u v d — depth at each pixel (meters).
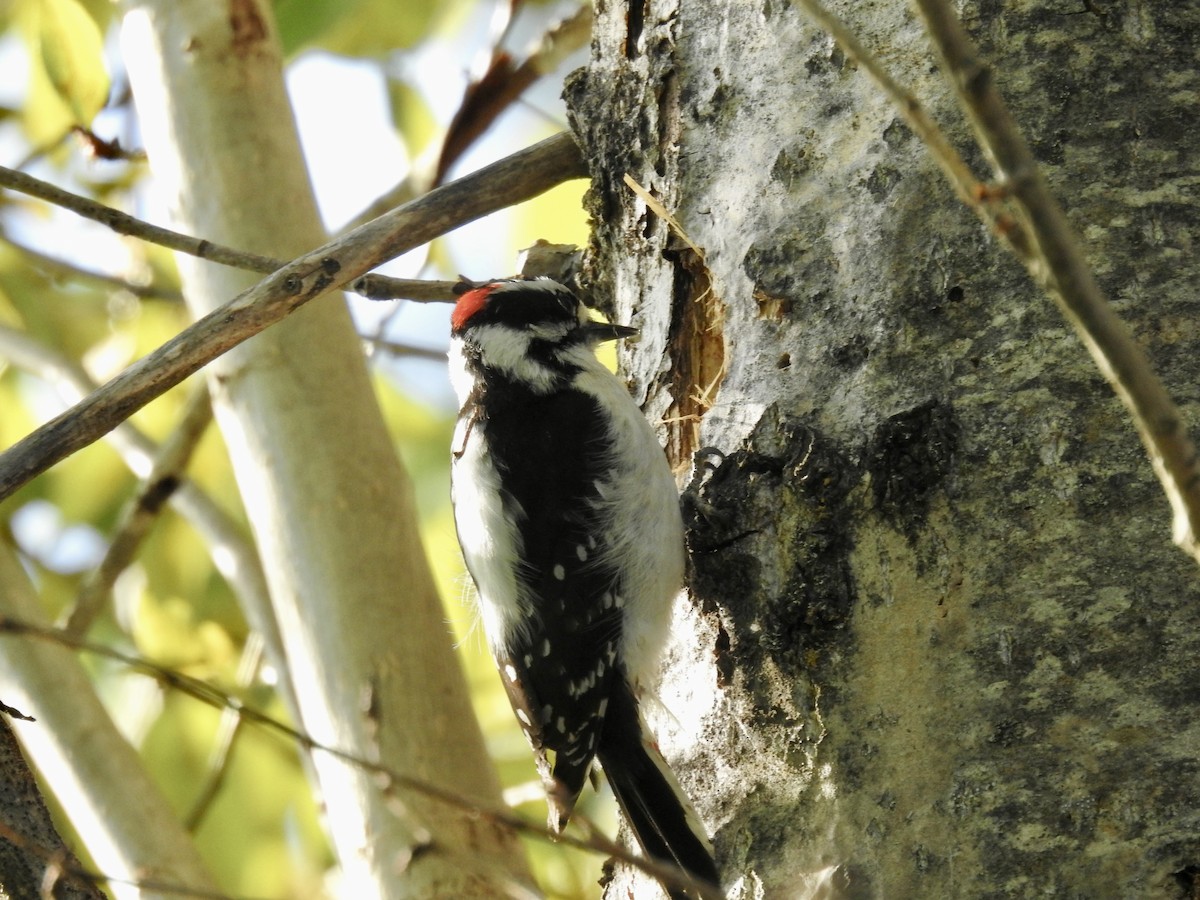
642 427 7.88
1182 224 6.11
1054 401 5.95
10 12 11.07
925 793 5.75
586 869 10.80
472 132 10.45
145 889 5.57
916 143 6.51
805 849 6.03
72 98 8.94
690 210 7.39
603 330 7.91
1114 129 6.23
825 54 6.93
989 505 5.95
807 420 6.52
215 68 8.30
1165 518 5.75
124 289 11.20
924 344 6.26
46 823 5.96
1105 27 6.36
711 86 7.38
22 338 11.23
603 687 7.80
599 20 7.97
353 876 7.64
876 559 6.16
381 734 7.68
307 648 7.87
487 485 8.20
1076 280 3.92
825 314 6.62
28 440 6.09
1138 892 5.36
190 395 11.34
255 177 8.20
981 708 5.74
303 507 7.90
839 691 6.12
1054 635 5.72
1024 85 6.33
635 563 7.79
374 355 10.84
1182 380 5.89
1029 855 5.50
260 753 11.17
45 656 9.01
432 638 7.97
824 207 6.75
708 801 6.59
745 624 6.60
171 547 11.91
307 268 6.53
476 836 7.62
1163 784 5.47
